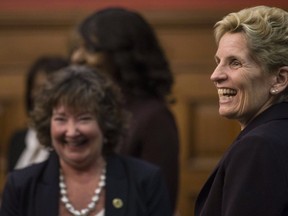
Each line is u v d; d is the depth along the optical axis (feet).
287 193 10.33
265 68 10.93
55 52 28.14
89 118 14.83
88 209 14.62
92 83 15.06
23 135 21.35
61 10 27.99
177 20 27.86
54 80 15.12
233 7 27.71
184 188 28.25
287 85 11.02
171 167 16.01
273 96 11.14
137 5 27.89
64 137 14.70
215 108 28.30
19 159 21.08
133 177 14.84
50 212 14.46
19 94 28.55
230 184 10.66
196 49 28.04
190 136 28.32
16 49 28.37
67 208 14.60
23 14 28.14
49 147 15.29
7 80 28.53
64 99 14.71
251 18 11.02
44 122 15.14
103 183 14.84
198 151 28.32
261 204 10.29
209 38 27.99
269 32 10.90
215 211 11.02
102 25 16.98
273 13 11.05
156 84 16.96
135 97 16.65
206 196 11.59
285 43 10.93
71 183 14.80
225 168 10.93
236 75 10.98
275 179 10.34
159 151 15.96
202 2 27.86
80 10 27.89
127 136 15.99
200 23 27.89
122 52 16.81
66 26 28.02
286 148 10.54
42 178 14.78
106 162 15.07
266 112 11.09
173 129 16.40
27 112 21.50
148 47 17.12
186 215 28.19
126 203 14.60
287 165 10.44
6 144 28.55
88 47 16.92
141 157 16.07
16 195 14.58
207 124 28.32
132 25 17.02
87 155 14.74
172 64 28.14
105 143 15.19
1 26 28.30
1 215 14.64
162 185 14.97
